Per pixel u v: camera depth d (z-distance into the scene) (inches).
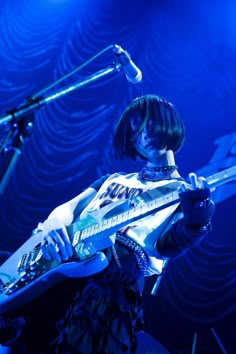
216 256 167.0
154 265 73.5
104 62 227.0
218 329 156.2
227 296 159.8
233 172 69.4
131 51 223.6
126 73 82.5
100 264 68.4
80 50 232.2
